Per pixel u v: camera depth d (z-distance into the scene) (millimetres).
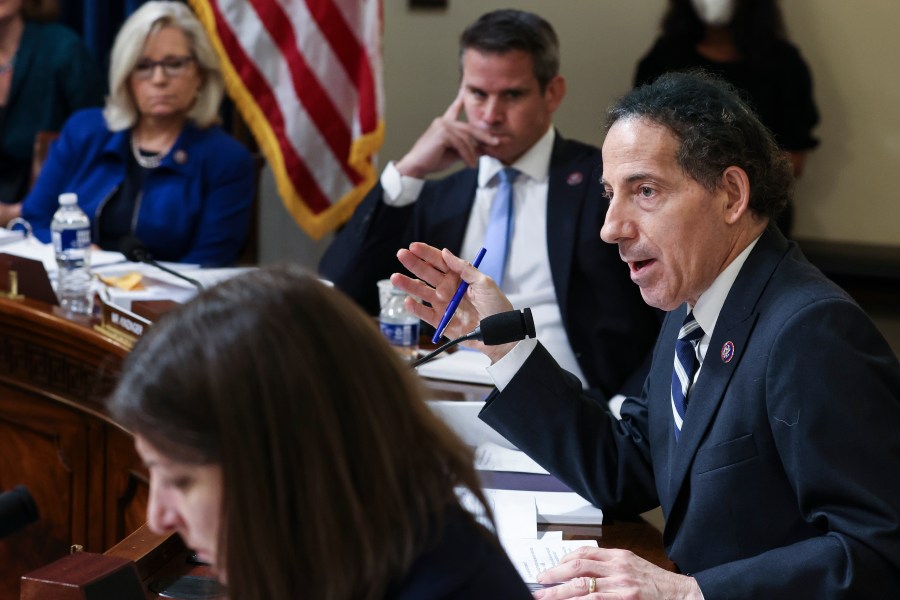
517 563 3449
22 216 7328
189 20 7121
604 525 3869
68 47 8664
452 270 3920
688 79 3510
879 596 3059
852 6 10562
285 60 7824
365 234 5977
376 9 7770
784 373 3236
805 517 3250
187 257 7121
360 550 1814
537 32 5680
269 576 1789
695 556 3447
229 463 1760
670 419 3707
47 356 5145
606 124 3602
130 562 2697
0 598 5391
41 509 5270
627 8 10609
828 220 10984
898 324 10375
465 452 1998
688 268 3445
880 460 3121
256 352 1785
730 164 3371
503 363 3908
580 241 5629
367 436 1830
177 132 7230
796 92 9570
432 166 5879
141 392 1790
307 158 7879
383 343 1923
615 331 5559
